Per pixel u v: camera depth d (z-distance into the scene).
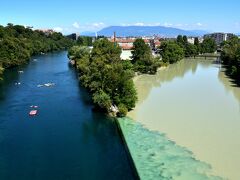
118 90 76.06
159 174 45.81
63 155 53.81
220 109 77.56
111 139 61.09
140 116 72.06
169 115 72.75
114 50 119.19
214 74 135.12
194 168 47.50
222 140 57.91
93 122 69.81
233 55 144.88
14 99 88.19
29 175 47.25
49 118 72.12
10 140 59.72
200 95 92.25
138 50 135.75
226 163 49.12
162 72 140.38
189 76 129.12
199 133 61.38
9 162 51.19
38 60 190.75
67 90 99.56
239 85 108.25
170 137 59.41
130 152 52.88
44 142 58.97
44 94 94.25
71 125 67.94
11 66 152.25
